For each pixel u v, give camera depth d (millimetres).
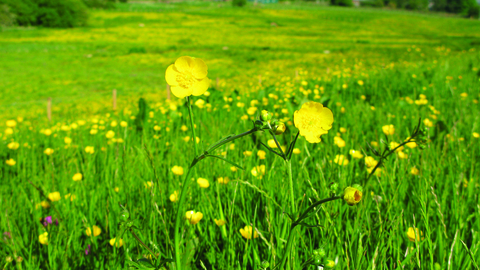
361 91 7203
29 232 1928
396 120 3957
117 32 79688
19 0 82562
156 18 107688
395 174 2145
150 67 41188
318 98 6363
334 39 72562
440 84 7062
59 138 4188
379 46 52969
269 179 1948
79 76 35219
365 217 1632
